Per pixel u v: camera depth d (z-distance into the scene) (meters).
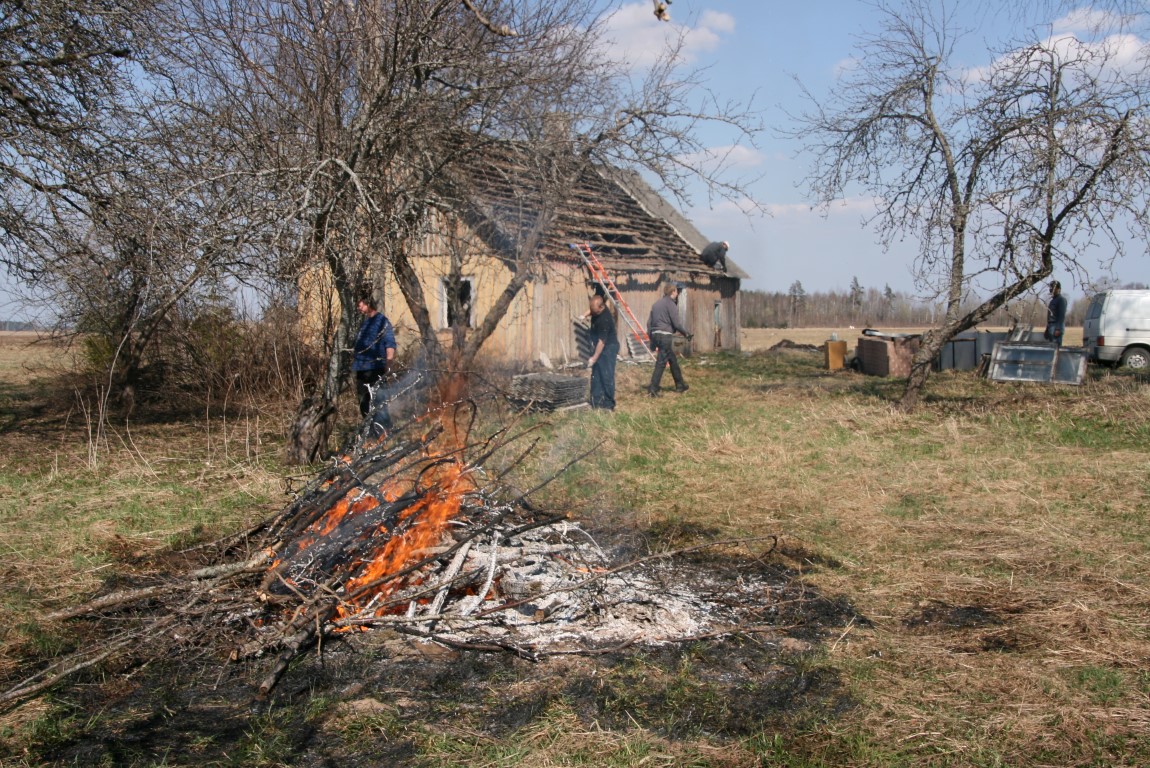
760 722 3.41
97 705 3.54
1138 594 4.77
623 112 10.71
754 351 26.53
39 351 14.91
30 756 3.12
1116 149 9.50
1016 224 10.05
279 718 3.43
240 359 11.63
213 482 7.58
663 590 4.85
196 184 6.78
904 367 17.88
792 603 4.76
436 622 4.27
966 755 3.15
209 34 7.85
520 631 4.26
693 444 9.39
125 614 4.47
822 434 10.03
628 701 3.58
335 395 8.32
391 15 8.06
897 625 4.45
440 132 9.17
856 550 5.71
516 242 11.36
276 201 6.92
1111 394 11.89
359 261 7.82
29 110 9.09
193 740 3.26
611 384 12.29
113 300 10.06
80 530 6.02
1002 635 4.27
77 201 9.36
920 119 11.39
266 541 4.84
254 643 4.00
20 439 9.80
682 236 25.44
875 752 3.17
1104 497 6.88
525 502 6.12
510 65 9.25
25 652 4.05
